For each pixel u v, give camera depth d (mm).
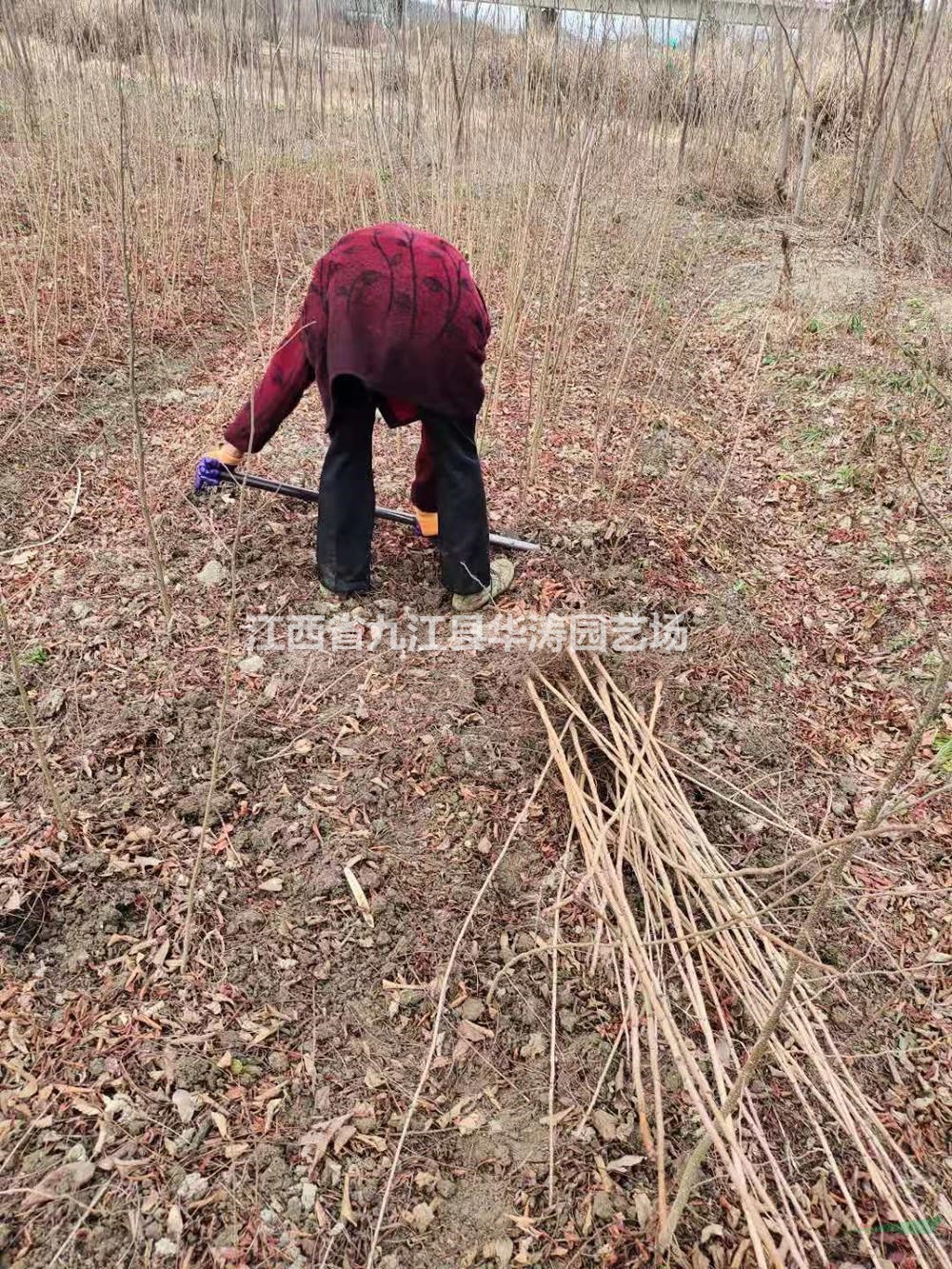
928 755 2885
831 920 2391
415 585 3219
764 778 2750
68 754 2529
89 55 5602
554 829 2500
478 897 2180
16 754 2516
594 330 5281
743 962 2102
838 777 2832
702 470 4312
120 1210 1721
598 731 2684
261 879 2301
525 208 5012
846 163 7426
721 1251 1765
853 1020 2195
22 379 4156
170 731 2613
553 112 4926
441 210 5035
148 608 3033
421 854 2402
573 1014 2133
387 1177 1822
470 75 4719
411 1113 1853
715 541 3801
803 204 7223
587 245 5113
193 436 3939
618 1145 1916
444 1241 1750
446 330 2561
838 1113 1833
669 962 2217
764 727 2943
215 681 2799
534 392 4523
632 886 2373
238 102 6031
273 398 3027
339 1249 1718
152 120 5406
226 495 3518
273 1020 2039
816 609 3553
